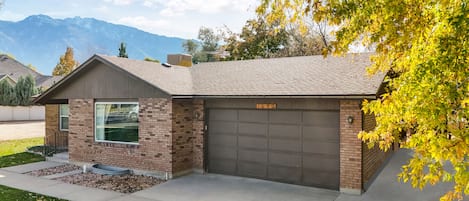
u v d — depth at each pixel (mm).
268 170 11109
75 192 9898
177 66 15820
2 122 35219
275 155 10984
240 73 13516
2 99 36656
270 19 5488
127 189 10188
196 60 52219
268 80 11766
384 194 9320
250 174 11453
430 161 3689
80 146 13641
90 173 12305
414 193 9328
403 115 3730
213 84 12570
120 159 12578
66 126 16828
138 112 12203
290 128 10719
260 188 10195
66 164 13891
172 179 11320
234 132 11758
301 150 10523
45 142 17234
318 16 4625
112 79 12711
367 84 9461
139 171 12109
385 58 5043
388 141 4395
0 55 49812
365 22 4355
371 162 10508
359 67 11250
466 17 2908
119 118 12727
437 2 3447
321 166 10188
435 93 3117
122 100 12617
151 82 11508
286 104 10656
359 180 9375
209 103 12117
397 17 4141
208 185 10547
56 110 17000
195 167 12281
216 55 41844
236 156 11727
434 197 8977
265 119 11164
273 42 31578
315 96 9406
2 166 13508
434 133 3289
